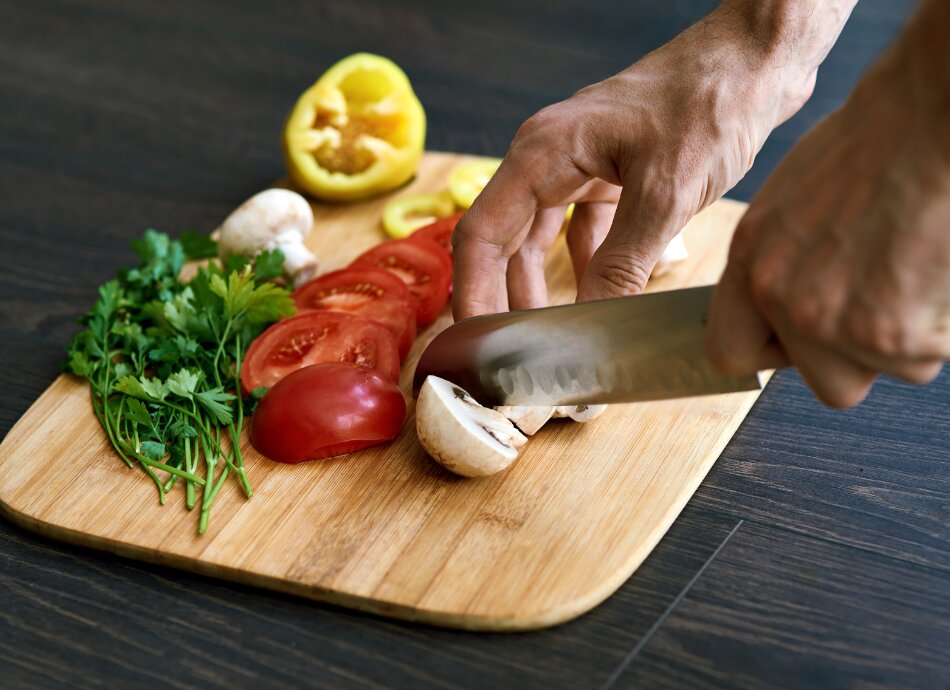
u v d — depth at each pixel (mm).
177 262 891
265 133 1058
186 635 745
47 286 929
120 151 1041
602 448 802
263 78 1110
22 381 866
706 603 750
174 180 1015
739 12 805
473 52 1130
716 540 774
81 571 771
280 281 909
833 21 809
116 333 855
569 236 873
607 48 1128
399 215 955
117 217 984
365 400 799
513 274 851
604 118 790
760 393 838
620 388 755
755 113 792
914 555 765
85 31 1168
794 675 725
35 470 802
